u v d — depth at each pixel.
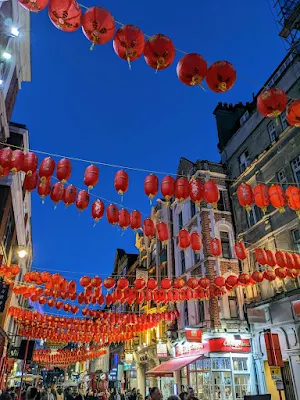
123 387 31.48
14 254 18.50
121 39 4.69
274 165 16.42
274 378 12.43
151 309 26.81
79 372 61.94
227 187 20.75
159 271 26.98
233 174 20.56
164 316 18.42
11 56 13.35
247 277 12.82
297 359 13.04
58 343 41.81
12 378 24.09
